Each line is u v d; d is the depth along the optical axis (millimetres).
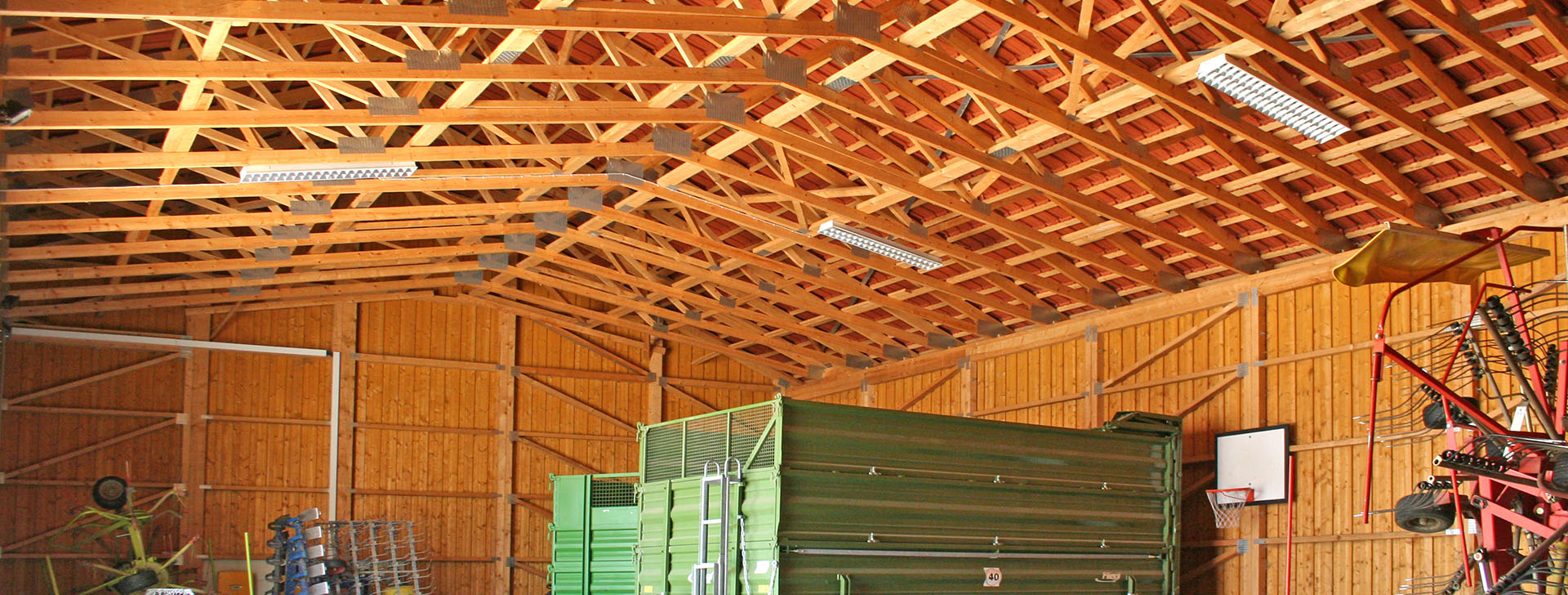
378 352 19188
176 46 11945
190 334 17875
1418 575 11719
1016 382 17391
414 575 17391
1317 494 12922
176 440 17609
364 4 8789
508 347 20062
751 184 12945
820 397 21484
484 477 19609
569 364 20547
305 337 18719
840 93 10836
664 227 15516
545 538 19844
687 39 11852
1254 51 9312
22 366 16672
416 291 19500
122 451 17219
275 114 10461
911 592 11016
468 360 19797
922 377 19219
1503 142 10734
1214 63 9133
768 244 15781
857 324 18641
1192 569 14375
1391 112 9969
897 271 15930
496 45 12922
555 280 18859
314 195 13023
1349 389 12773
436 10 8875
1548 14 8891
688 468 11414
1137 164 11539
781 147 13172
